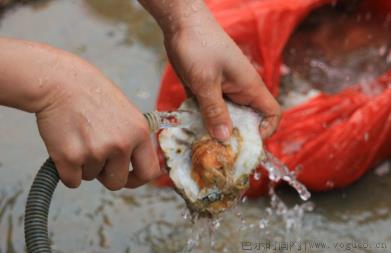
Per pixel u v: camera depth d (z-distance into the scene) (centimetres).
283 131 116
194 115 91
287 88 130
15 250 110
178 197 119
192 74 90
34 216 80
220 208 90
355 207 119
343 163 117
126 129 79
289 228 115
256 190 118
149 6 93
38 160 123
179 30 92
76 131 79
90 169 80
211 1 122
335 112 118
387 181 123
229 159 89
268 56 120
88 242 113
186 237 114
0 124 128
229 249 112
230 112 92
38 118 79
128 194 119
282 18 121
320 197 120
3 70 78
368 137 117
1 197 117
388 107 119
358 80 132
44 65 79
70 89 79
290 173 104
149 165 82
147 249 112
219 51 90
